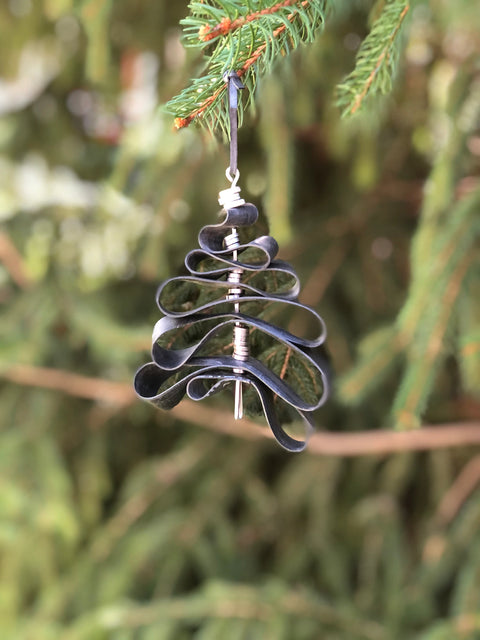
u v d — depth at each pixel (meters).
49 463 0.71
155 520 0.71
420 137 0.64
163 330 0.25
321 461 0.74
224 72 0.24
